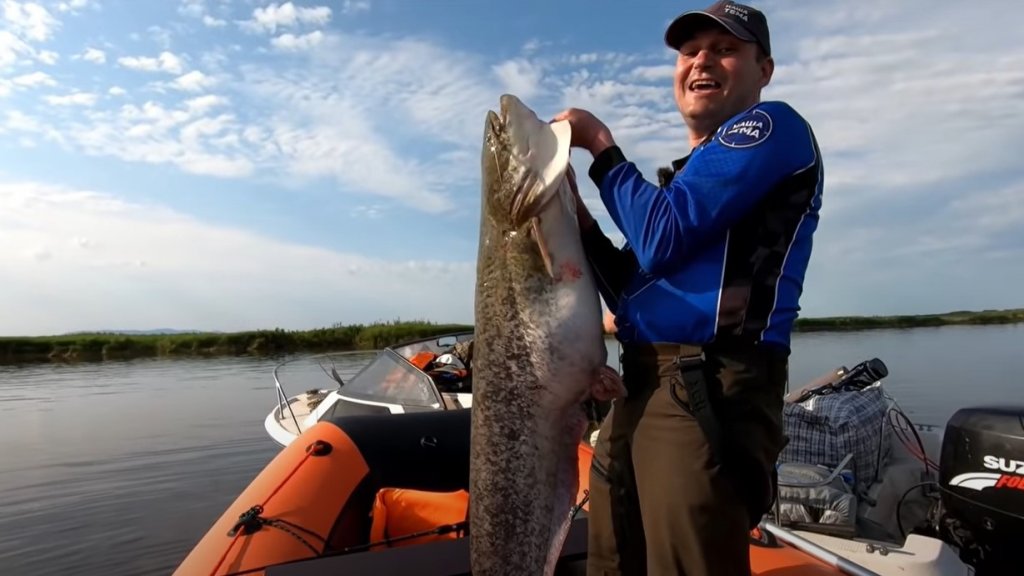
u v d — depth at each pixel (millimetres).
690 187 1594
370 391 5410
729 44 1865
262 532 3008
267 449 8922
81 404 12938
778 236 1602
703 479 1534
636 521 1783
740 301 1583
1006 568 3037
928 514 3695
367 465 3719
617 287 1990
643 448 1672
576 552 2490
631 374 1764
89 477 7559
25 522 6051
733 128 1631
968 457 3156
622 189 1720
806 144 1639
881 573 2686
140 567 5133
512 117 1910
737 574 1538
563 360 1801
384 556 2371
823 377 4914
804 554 2672
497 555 1812
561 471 1857
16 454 8648
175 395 13977
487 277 1919
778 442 1612
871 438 3965
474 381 1926
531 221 1831
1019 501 2979
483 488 1847
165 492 7000
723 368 1581
